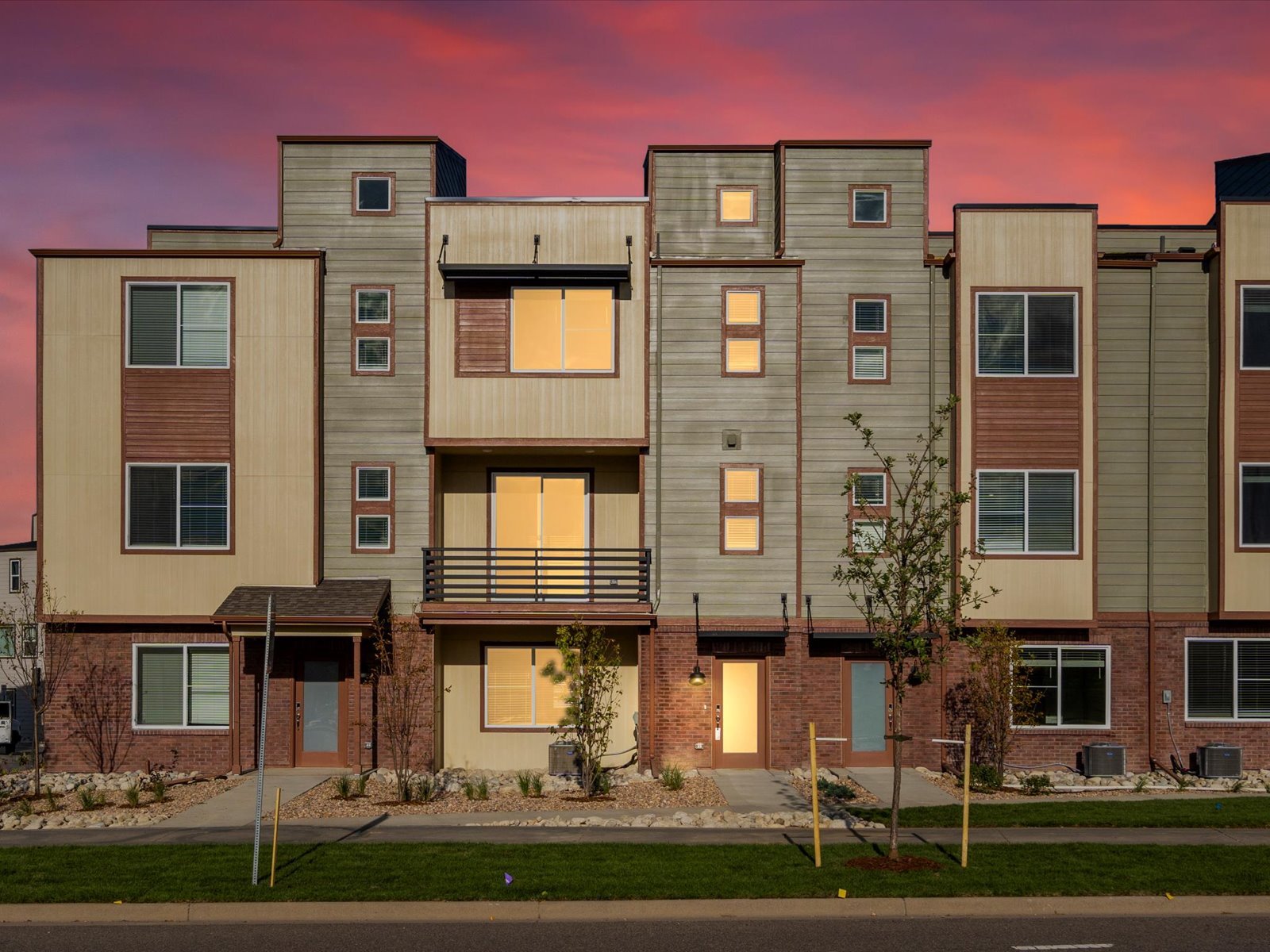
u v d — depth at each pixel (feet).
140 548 79.00
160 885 46.55
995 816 62.54
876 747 80.53
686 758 79.36
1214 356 81.35
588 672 72.49
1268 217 80.79
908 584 53.26
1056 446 79.15
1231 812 63.62
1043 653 80.89
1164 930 42.83
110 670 79.46
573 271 78.64
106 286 79.41
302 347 79.82
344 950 40.37
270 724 79.30
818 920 44.21
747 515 79.97
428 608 78.48
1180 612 81.20
